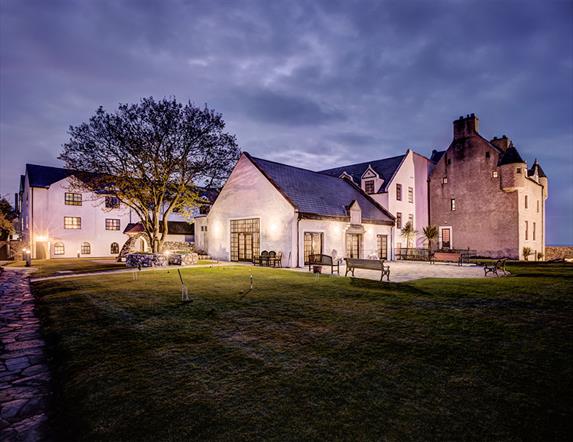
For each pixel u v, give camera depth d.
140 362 5.31
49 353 6.21
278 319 7.58
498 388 4.25
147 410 3.93
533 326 6.71
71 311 8.78
